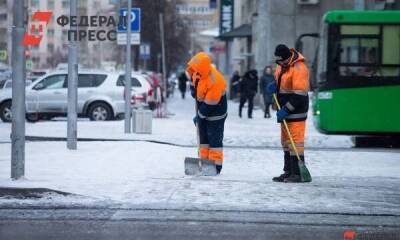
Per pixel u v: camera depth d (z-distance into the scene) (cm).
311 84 4525
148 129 4659
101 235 1848
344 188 2553
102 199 2305
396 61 4244
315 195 2412
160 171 2902
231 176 2811
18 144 2511
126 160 3231
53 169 2867
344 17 4266
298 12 8850
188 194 2392
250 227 1964
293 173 2672
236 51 14450
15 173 2520
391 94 4247
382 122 4256
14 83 2489
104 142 4047
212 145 2841
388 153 3809
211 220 2045
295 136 2639
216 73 2770
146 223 1998
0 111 5919
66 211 2152
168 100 11331
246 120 6294
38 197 2322
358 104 4269
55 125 5222
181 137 4441
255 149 3938
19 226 1952
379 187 2589
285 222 2036
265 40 8175
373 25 4253
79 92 5875
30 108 5816
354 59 4272
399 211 2189
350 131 4275
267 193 2433
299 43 4444
